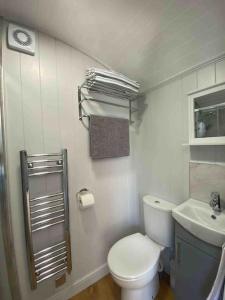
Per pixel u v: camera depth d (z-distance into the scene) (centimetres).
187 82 144
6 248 112
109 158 175
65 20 115
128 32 117
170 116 159
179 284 125
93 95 161
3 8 105
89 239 160
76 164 150
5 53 114
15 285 116
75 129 148
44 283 133
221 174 125
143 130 190
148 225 163
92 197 147
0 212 112
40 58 129
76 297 148
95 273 164
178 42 117
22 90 121
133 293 127
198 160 139
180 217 118
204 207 130
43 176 132
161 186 172
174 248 142
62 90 140
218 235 95
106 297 148
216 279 92
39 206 129
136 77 169
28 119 124
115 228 182
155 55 133
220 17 93
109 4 96
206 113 132
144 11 97
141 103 191
